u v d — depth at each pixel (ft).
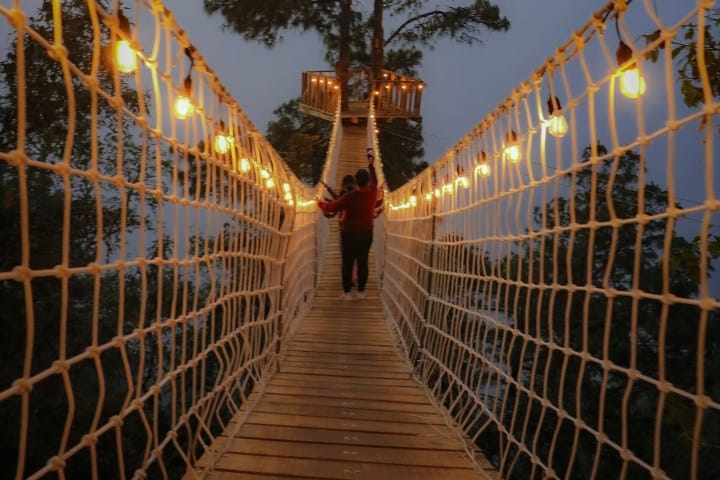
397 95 72.28
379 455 9.15
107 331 26.02
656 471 4.93
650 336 42.70
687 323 40.86
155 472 33.78
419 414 11.27
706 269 4.42
